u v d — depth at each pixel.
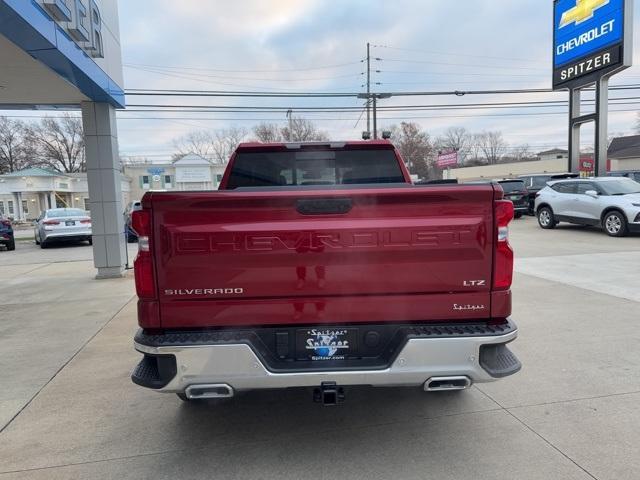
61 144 75.00
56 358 4.96
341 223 2.68
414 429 3.34
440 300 2.76
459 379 2.71
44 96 9.13
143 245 2.67
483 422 3.41
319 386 2.71
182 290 2.69
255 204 2.65
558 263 9.70
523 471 2.80
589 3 18.69
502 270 2.75
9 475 2.87
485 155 91.19
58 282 9.71
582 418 3.42
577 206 14.77
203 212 2.66
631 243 12.26
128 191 60.00
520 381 4.07
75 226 17.92
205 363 2.65
